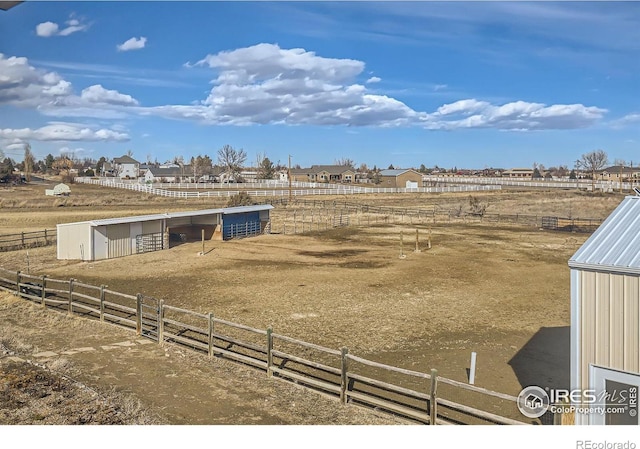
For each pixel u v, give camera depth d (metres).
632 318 8.62
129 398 10.56
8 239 34.47
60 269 26.19
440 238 40.06
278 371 11.95
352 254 32.16
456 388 11.88
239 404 10.52
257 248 34.50
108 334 15.16
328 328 16.39
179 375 12.05
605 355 8.91
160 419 9.62
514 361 13.77
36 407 9.94
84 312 17.64
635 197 11.03
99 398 10.55
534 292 21.95
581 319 9.15
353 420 9.88
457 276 25.27
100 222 28.91
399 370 10.14
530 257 31.20
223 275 24.97
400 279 24.42
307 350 14.33
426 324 17.03
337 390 10.90
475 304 19.80
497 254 32.25
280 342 14.98
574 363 9.21
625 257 8.89
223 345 14.52
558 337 15.85
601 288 8.94
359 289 22.16
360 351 14.35
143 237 32.38
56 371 12.09
